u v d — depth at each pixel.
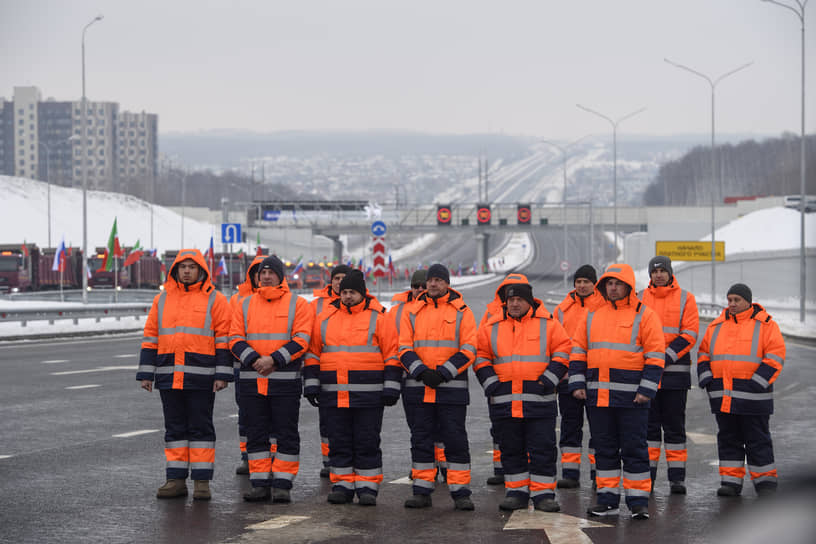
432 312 13.52
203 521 12.52
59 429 20.08
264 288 13.90
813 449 17.98
